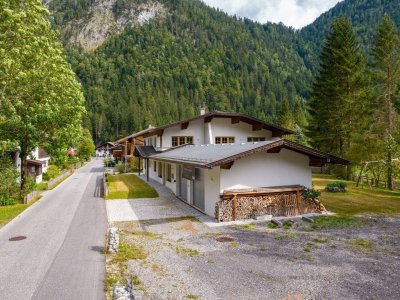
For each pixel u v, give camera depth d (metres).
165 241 11.62
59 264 9.36
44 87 19.91
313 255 9.91
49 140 23.42
